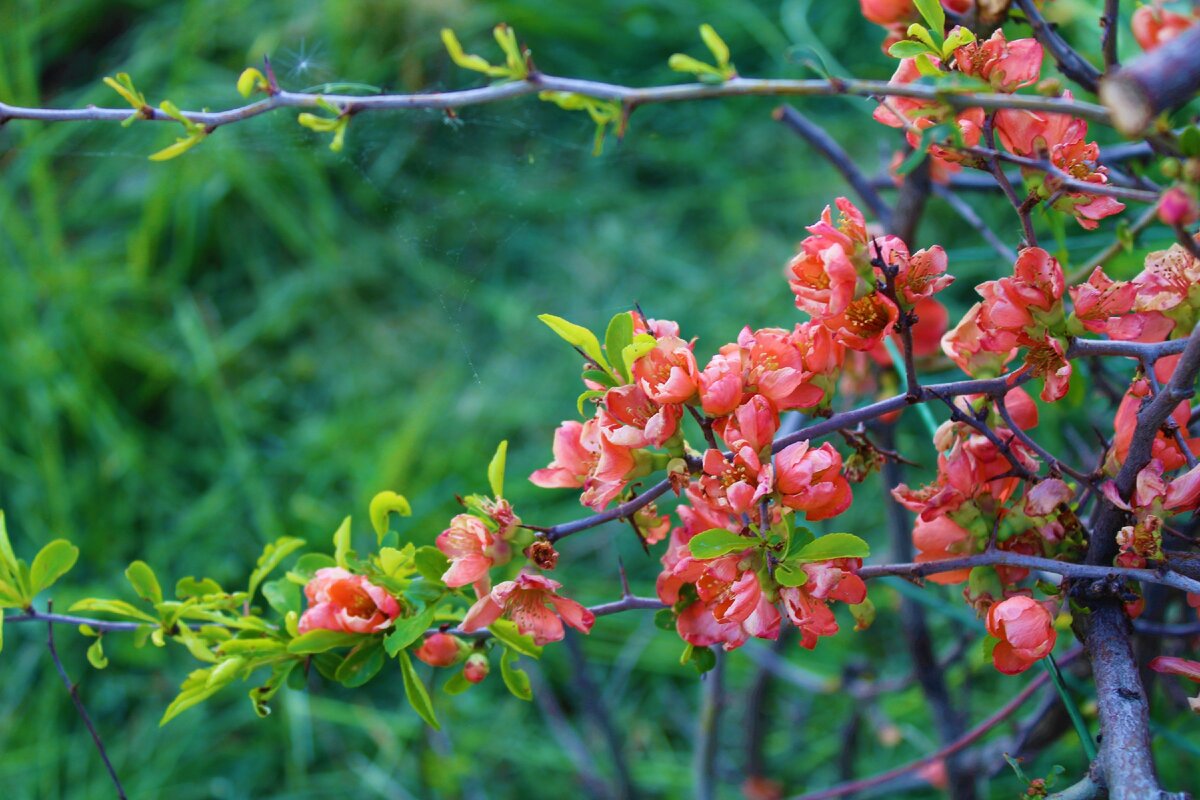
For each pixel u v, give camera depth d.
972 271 1.97
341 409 2.14
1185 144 0.86
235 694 1.82
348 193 2.37
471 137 2.27
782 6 2.59
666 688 1.84
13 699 1.77
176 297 2.26
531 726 1.78
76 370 2.07
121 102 2.38
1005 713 1.19
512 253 2.39
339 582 0.97
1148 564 0.94
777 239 2.38
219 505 1.98
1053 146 0.96
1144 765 0.90
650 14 2.62
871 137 2.45
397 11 2.34
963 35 0.95
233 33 2.48
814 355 0.93
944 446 0.97
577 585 1.92
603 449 0.93
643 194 2.50
